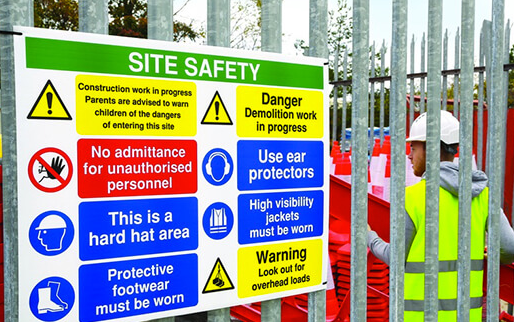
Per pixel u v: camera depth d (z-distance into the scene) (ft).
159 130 4.71
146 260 4.74
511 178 21.84
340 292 13.52
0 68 4.19
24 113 4.05
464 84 7.11
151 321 4.94
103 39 4.38
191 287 4.99
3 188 4.26
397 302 6.45
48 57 4.14
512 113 21.70
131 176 4.59
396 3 6.14
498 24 7.52
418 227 9.23
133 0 42.75
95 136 4.39
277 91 5.40
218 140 5.06
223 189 5.13
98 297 4.51
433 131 6.69
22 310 4.15
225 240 5.17
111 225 4.52
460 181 7.33
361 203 5.93
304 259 5.74
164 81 4.71
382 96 21.39
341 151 21.31
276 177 5.47
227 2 5.15
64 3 37.37
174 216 4.85
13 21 4.14
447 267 9.51
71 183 4.30
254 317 13.15
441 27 6.60
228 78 5.07
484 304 15.69
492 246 7.88
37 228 4.16
